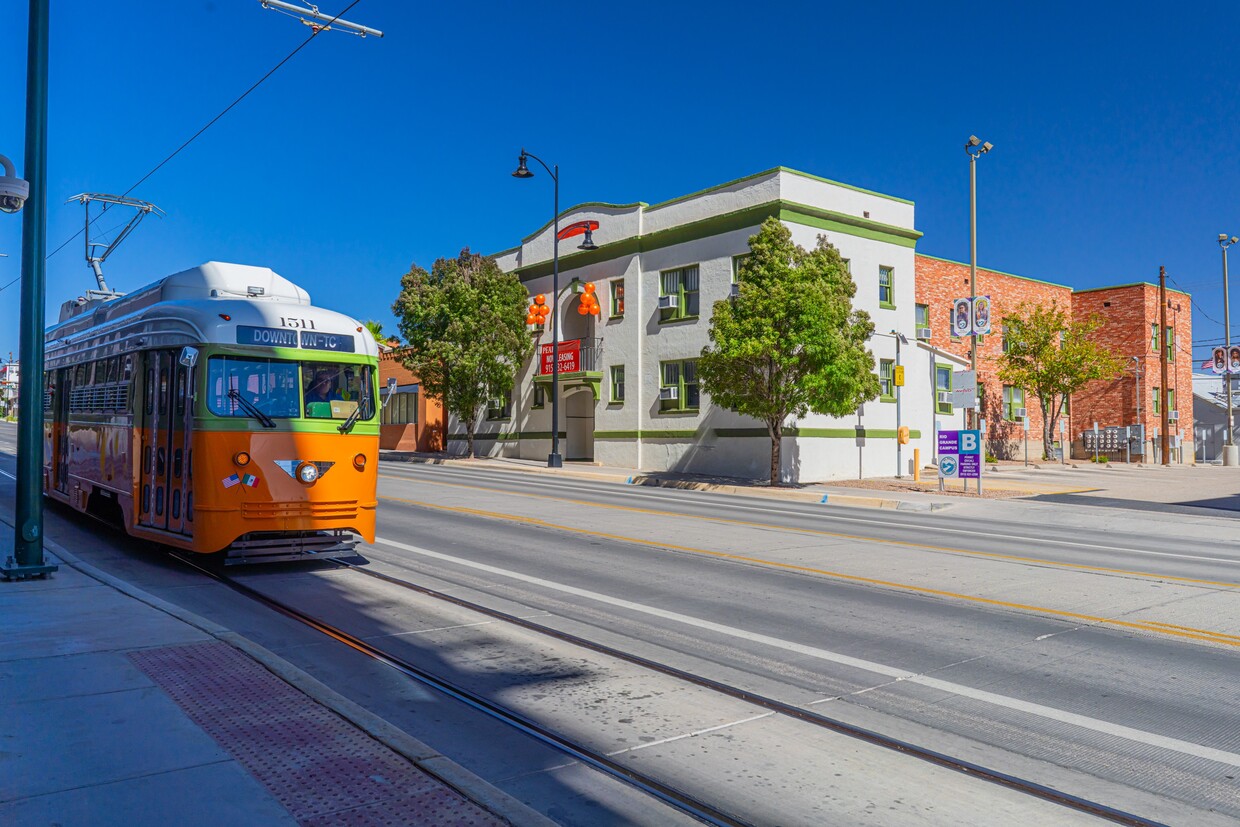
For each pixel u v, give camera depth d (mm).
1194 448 52000
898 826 4520
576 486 25906
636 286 34219
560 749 5480
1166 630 8688
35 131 9828
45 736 5105
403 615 9008
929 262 39750
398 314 40219
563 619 8961
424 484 24703
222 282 12180
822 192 30578
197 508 10398
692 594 10227
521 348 38844
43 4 9883
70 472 15070
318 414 11000
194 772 4660
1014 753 5531
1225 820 4637
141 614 8102
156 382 11477
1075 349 39688
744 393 26000
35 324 9852
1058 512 21438
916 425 33562
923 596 10242
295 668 6461
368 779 4648
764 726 5953
